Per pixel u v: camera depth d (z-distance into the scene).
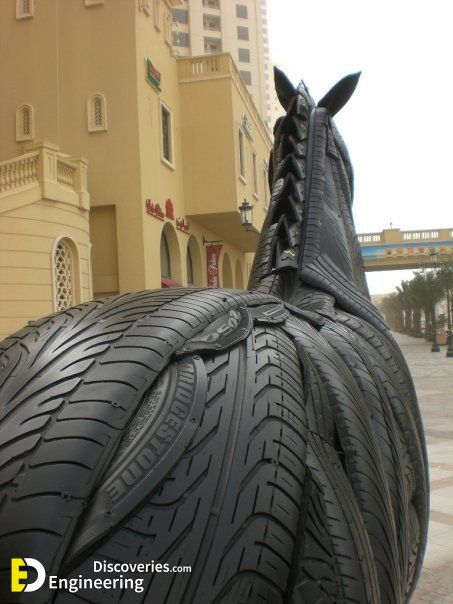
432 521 4.65
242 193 19.72
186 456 0.99
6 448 0.97
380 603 1.27
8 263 11.70
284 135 2.70
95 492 0.93
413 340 53.56
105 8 15.87
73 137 15.80
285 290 2.34
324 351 1.55
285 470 1.07
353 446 1.38
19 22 16.36
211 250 20.41
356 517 1.21
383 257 42.91
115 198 15.45
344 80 2.78
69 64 15.98
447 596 3.37
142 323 1.21
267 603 0.95
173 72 18.66
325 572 1.07
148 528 0.92
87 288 13.67
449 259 40.38
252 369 1.20
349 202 2.77
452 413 10.62
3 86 16.34
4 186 11.95
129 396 1.03
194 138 18.94
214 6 56.59
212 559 0.93
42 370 1.11
